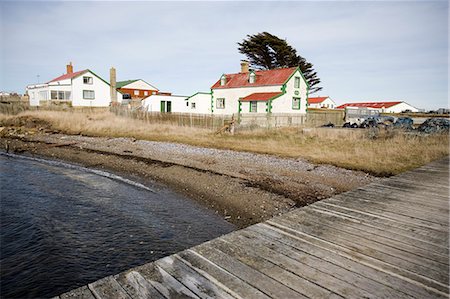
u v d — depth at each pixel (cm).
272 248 404
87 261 598
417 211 565
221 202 894
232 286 314
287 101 3027
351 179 1044
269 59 4650
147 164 1397
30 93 4603
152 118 2966
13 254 621
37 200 966
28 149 1936
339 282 325
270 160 1360
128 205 909
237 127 2281
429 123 2077
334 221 511
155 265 355
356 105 8162
